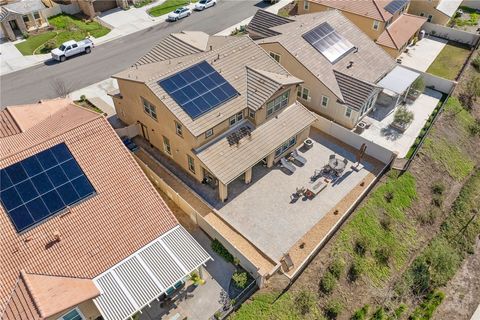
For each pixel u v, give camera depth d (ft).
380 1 175.73
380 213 112.37
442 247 112.06
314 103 142.92
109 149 91.40
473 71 174.50
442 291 105.50
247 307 87.10
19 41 183.21
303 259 96.84
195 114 104.06
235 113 109.60
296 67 139.23
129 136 128.98
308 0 189.98
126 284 77.51
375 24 172.35
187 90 107.86
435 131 140.67
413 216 117.29
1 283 71.82
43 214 79.92
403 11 187.93
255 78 115.96
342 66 142.20
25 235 77.30
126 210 86.53
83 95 148.97
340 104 134.00
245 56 121.80
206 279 92.68
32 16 185.88
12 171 82.17
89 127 91.71
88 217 82.94
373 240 106.11
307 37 144.46
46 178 83.46
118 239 83.15
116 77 118.32
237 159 107.24
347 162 124.36
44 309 67.41
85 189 85.10
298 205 110.42
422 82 150.71
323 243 100.22
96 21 203.21
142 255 82.69
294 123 120.67
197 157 104.88
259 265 93.40
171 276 79.71
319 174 119.96
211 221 104.53
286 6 219.00
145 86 107.14
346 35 153.79
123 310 73.51
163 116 108.47
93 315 79.82
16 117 108.99
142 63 128.77
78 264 78.02
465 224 121.29
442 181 129.59
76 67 167.43
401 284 102.37
